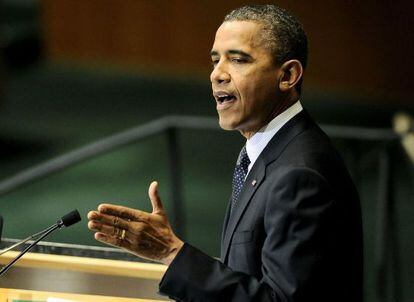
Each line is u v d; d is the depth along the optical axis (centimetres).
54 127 2628
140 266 723
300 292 599
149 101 2903
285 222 613
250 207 655
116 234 621
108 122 2683
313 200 614
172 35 3117
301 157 645
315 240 607
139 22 3142
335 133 1469
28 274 739
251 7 666
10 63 3170
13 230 1841
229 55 657
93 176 2156
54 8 3225
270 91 657
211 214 1909
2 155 2383
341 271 636
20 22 3275
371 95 2931
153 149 2327
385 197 1449
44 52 3269
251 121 669
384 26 2898
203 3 3064
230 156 2283
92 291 732
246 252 646
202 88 3064
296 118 674
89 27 3206
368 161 1500
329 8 2903
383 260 1448
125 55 3183
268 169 660
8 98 2911
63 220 694
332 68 2934
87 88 3038
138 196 2025
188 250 630
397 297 1459
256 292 609
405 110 2864
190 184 2097
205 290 618
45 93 2983
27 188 2077
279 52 651
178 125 1541
